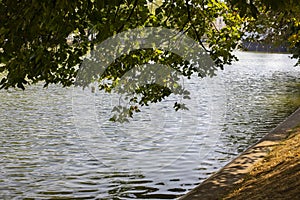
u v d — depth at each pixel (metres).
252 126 18.38
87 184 11.13
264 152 10.98
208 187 8.87
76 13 5.14
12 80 5.30
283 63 60.78
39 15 4.43
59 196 10.52
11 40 4.56
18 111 21.73
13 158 13.38
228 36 8.93
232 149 14.06
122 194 10.50
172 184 10.84
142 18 7.01
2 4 4.48
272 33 14.94
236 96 28.44
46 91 28.67
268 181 8.52
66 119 19.62
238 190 8.51
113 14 6.30
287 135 12.60
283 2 4.30
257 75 44.41
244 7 4.36
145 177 11.15
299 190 7.68
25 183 11.29
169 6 7.70
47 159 13.23
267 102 25.77
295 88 33.44
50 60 5.34
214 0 8.52
